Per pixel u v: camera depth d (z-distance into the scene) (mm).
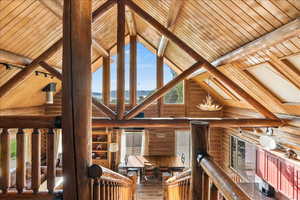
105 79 9508
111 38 8453
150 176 9117
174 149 10031
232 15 3600
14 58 4738
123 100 4938
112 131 9305
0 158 2148
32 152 2148
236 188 1229
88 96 1982
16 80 4816
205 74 6965
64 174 1908
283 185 5246
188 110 9875
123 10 4875
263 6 2949
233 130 8539
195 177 2061
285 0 2590
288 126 5035
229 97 7699
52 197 2113
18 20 4121
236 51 4320
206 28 4602
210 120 4977
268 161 5941
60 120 2090
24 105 7703
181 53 7277
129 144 10422
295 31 2666
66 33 1919
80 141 1910
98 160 9234
